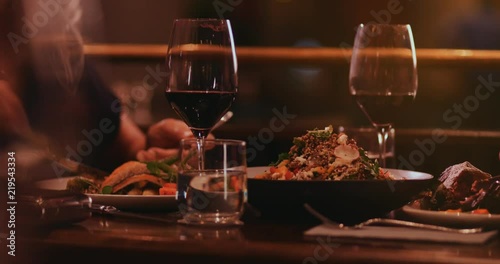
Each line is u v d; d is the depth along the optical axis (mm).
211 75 1459
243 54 3654
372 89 1594
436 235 1199
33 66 2523
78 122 2561
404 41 1604
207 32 1463
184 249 1188
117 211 1420
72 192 1422
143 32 5742
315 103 5355
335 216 1370
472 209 1376
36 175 1826
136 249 1210
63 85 2551
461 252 1128
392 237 1199
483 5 5359
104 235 1247
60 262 1243
